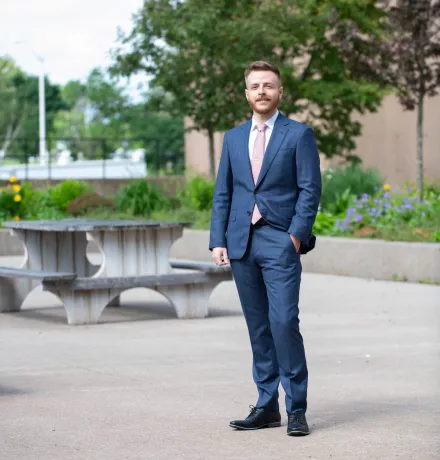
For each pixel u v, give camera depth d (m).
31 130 82.50
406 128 25.64
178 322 11.05
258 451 5.52
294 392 5.89
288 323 5.82
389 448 5.56
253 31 21.42
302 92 22.36
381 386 7.43
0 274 11.16
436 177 24.67
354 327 10.47
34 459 5.37
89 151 54.31
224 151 6.08
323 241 16.22
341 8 21.39
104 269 11.11
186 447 5.62
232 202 6.04
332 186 21.30
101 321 11.12
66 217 23.06
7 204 22.39
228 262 6.12
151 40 22.84
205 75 22.95
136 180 27.11
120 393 7.18
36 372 8.06
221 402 6.85
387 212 17.64
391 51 21.14
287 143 5.88
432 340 9.60
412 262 14.80
